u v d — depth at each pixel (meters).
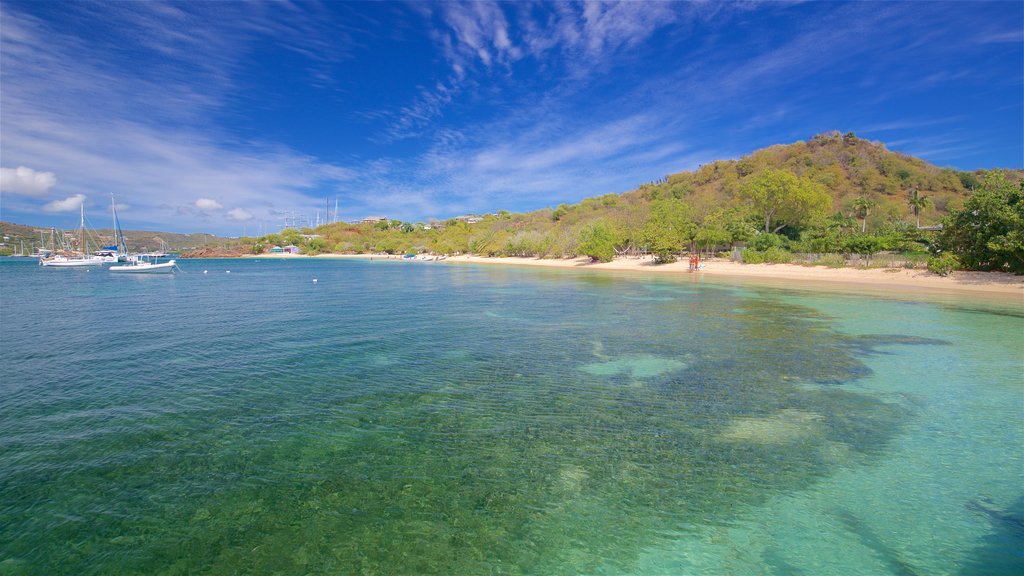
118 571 6.36
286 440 10.25
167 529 7.23
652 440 10.21
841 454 9.58
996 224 38.66
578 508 7.75
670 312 28.38
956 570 6.38
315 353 18.09
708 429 10.78
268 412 11.88
